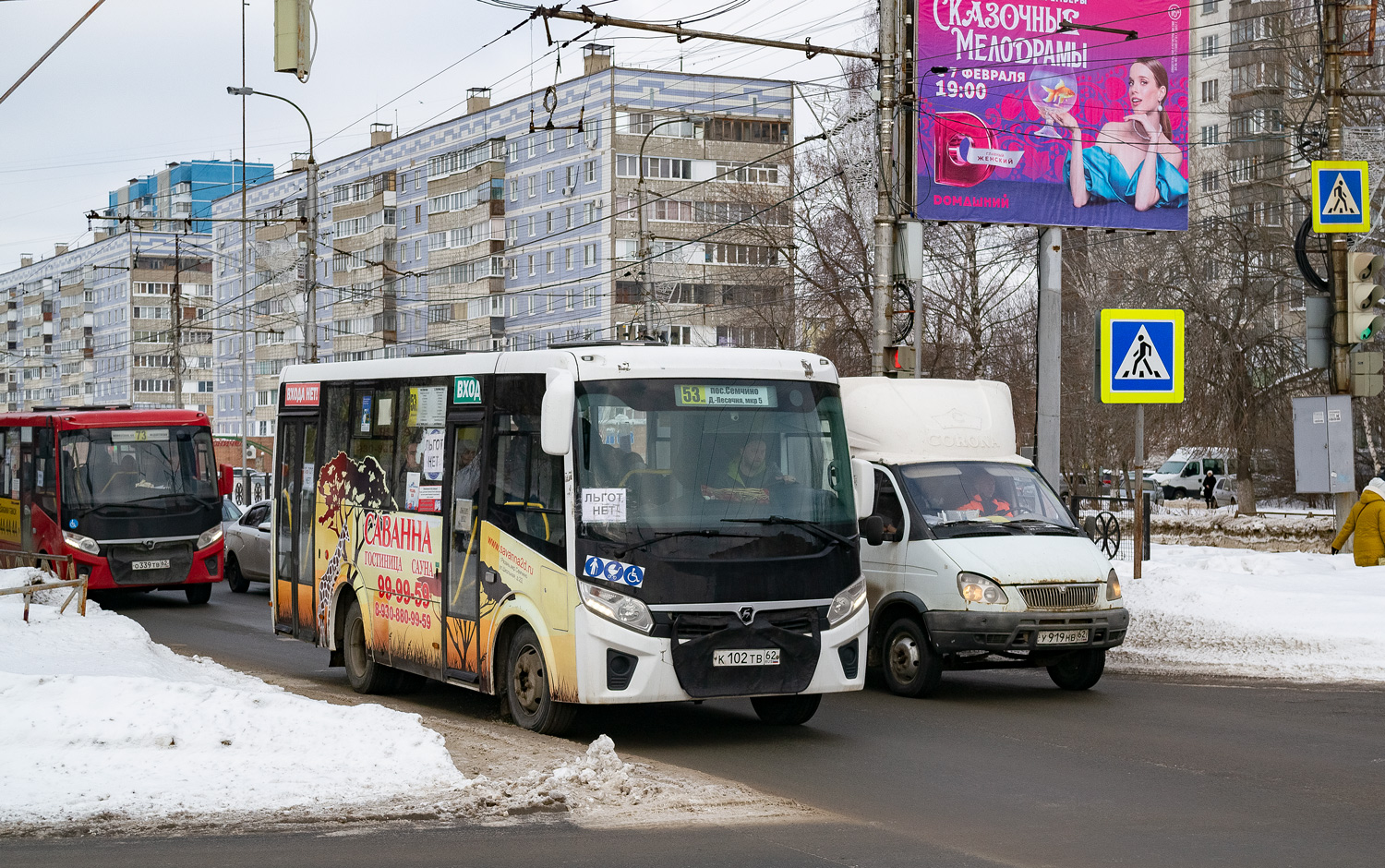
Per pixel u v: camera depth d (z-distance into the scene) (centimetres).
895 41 2045
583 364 1044
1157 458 7531
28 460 2470
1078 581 1281
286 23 1211
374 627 1323
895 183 2058
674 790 853
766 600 1035
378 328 8700
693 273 7394
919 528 1324
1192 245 4588
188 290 12219
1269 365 4519
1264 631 1603
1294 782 901
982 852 711
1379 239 4100
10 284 14662
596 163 7488
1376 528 2006
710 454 1051
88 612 1692
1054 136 2483
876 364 2053
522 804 797
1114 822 786
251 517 2664
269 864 675
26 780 830
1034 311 5172
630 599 1006
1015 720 1170
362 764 885
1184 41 2558
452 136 8375
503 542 1114
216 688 1025
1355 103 4266
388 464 1317
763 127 7688
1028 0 2472
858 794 869
